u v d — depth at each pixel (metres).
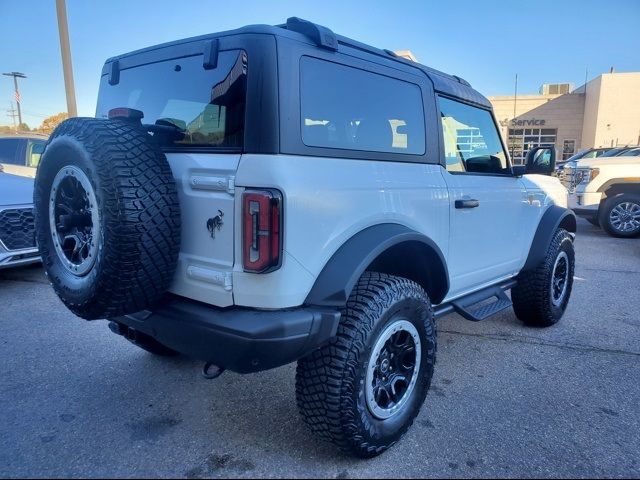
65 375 3.60
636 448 2.77
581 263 7.84
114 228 2.17
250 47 2.29
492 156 4.03
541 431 2.93
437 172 3.25
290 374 3.64
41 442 2.76
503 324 4.91
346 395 2.43
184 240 2.46
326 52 2.52
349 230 2.52
